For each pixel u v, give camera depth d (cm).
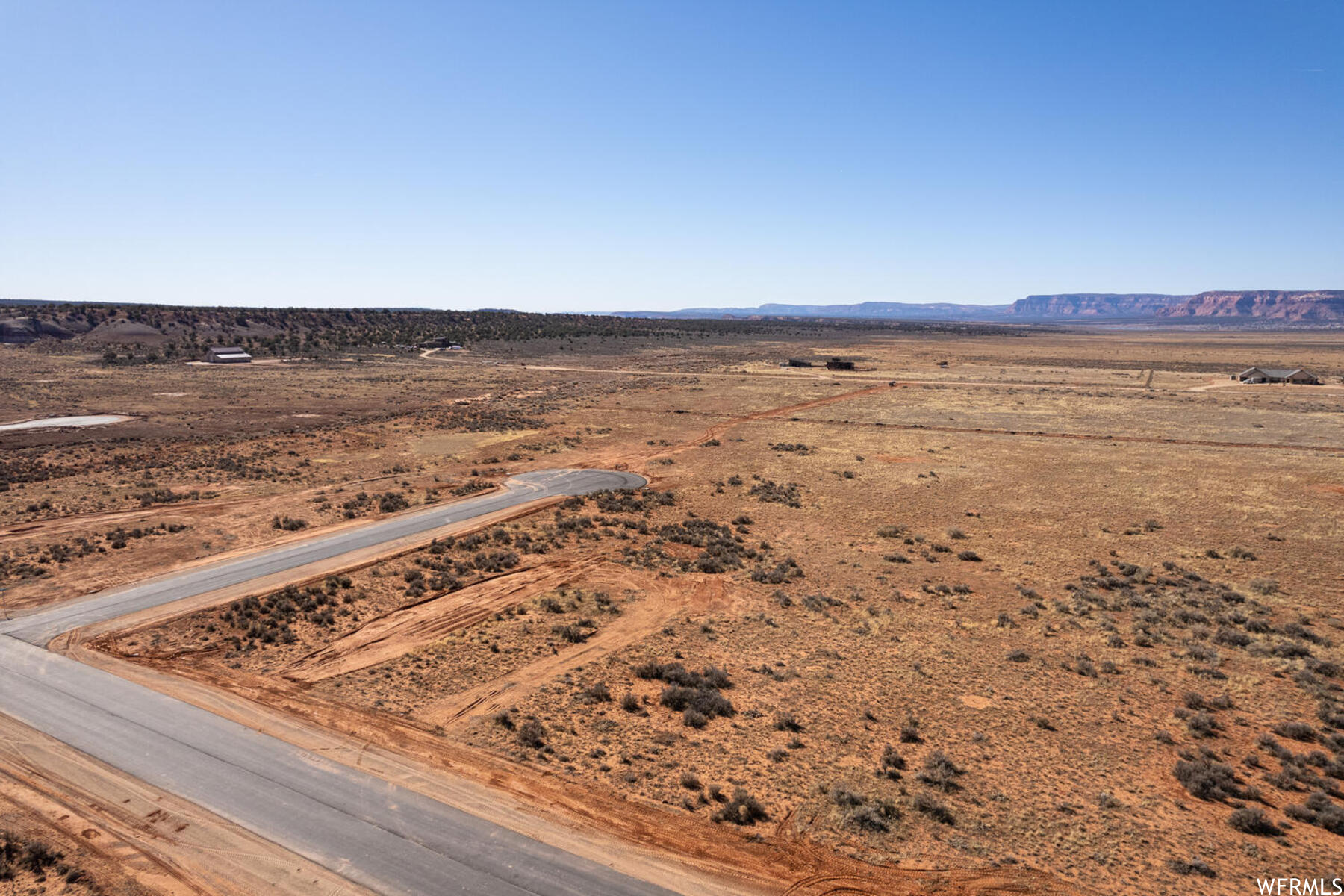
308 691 2614
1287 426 8294
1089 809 1975
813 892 1672
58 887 1661
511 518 4884
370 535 4475
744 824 1908
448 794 2027
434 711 2491
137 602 3388
